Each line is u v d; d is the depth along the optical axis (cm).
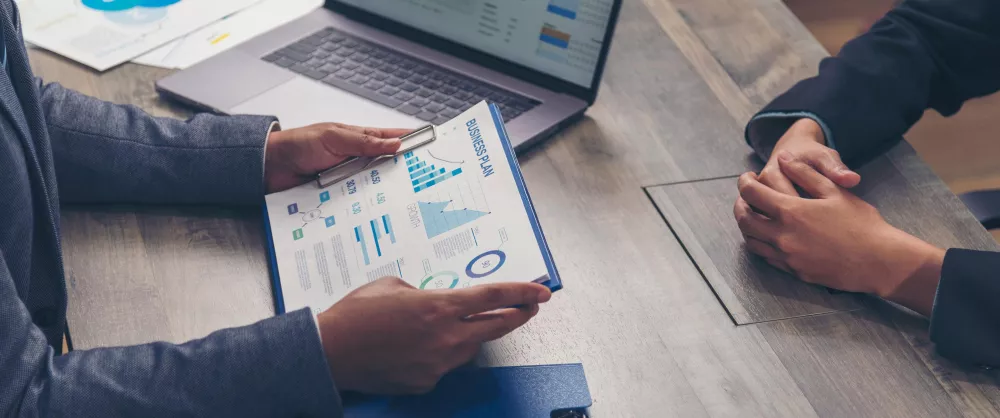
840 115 106
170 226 92
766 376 80
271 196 93
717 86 118
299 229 89
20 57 78
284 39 118
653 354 81
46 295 81
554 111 107
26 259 76
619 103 113
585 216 96
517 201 83
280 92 108
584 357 81
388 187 90
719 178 103
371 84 110
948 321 84
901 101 110
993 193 130
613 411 76
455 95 109
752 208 96
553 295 87
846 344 84
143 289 85
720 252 94
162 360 72
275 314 83
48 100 93
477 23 114
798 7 269
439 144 92
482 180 86
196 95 107
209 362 72
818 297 90
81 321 81
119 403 70
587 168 103
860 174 105
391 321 74
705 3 135
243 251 90
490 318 76
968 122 246
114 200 94
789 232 91
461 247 81
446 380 78
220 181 93
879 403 79
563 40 108
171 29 121
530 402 76
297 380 73
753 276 91
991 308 83
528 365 79
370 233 86
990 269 85
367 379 75
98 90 109
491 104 93
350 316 75
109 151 92
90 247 89
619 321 84
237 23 124
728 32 128
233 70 112
